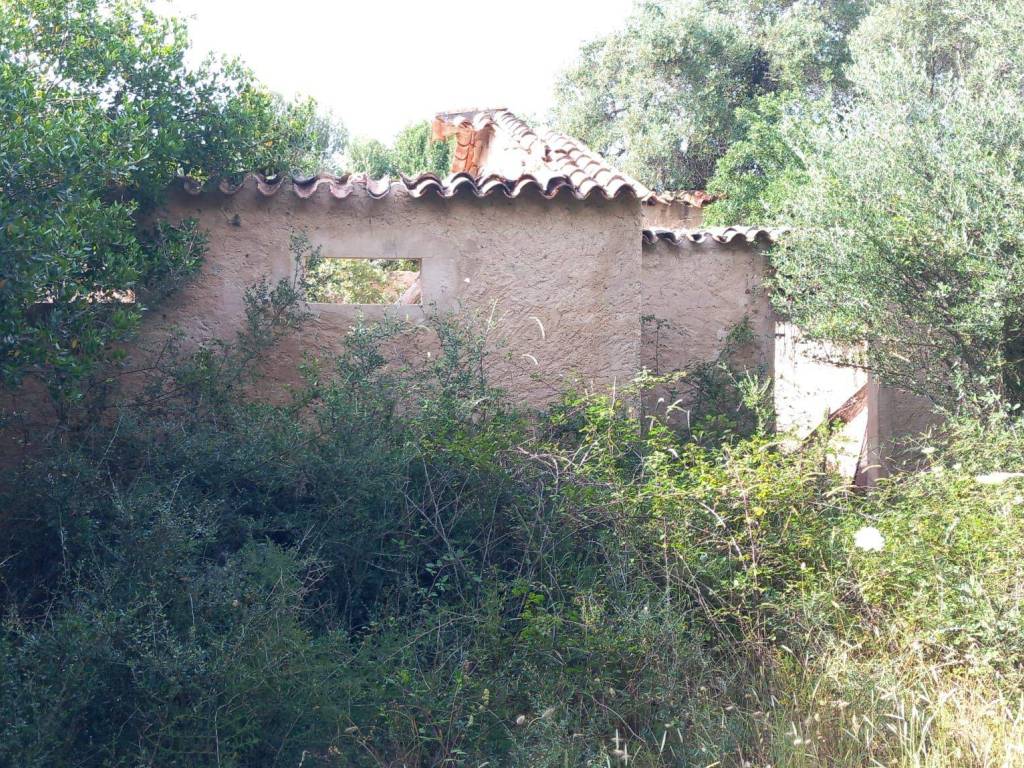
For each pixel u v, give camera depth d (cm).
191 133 618
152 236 629
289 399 661
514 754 369
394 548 481
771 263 847
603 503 483
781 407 859
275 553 418
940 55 1331
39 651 351
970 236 639
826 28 1761
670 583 458
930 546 449
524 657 412
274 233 667
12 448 586
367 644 418
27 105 454
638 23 1823
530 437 632
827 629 446
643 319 826
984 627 407
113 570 387
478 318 693
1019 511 450
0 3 520
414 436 519
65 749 339
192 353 643
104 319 552
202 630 376
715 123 1720
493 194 696
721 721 383
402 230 686
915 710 377
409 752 377
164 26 609
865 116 702
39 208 448
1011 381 678
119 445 511
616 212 717
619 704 397
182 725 353
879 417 793
